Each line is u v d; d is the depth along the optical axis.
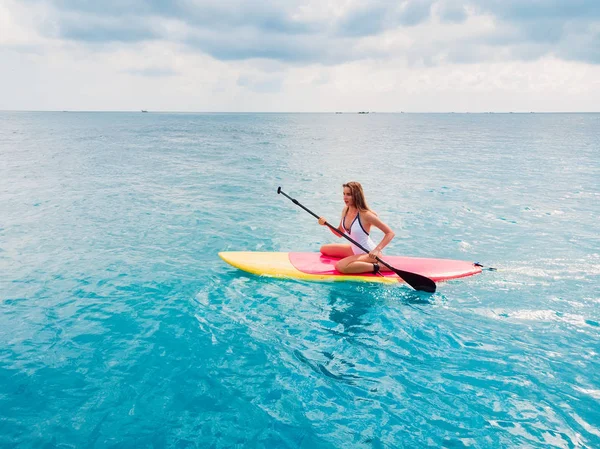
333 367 3.43
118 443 2.61
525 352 3.63
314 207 9.01
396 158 17.67
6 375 3.27
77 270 5.41
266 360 3.52
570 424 2.77
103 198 9.47
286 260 5.60
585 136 33.19
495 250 6.30
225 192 10.34
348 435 2.69
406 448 2.58
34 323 4.08
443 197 9.90
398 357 3.57
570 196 9.98
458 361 3.51
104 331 3.95
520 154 19.31
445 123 70.88
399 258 5.68
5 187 10.59
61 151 18.80
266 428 2.75
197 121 65.81
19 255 5.91
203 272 5.42
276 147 22.20
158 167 14.34
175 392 3.11
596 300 4.63
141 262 5.73
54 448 2.57
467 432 2.71
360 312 4.39
